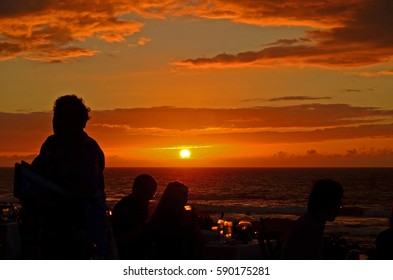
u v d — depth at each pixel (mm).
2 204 10031
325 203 4504
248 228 7449
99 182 3752
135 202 5949
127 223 5840
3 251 7578
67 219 3572
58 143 3697
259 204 68938
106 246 3717
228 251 6980
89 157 3682
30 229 3592
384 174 184875
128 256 5723
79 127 3703
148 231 5688
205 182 130000
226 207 45625
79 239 3578
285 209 46156
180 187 5762
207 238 7426
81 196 3578
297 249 4484
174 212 5695
